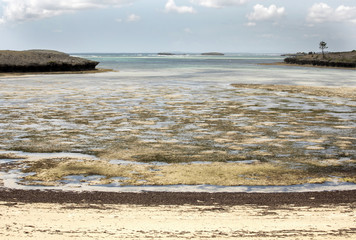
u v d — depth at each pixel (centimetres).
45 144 1827
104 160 1566
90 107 3014
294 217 988
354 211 1036
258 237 864
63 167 1463
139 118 2533
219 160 1571
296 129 2191
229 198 1145
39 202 1095
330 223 949
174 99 3516
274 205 1084
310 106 3103
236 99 3528
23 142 1861
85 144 1831
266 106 3094
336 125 2316
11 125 2278
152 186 1266
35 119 2483
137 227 915
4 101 3341
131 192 1198
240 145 1822
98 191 1206
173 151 1709
